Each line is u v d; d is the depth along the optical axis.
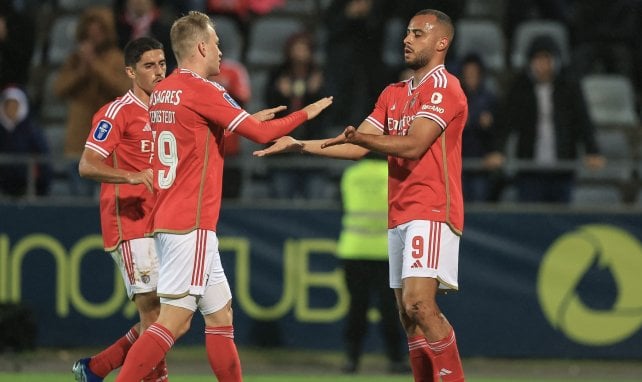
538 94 42.88
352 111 46.66
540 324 40.44
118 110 26.25
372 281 38.19
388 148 23.52
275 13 57.47
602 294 40.31
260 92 52.31
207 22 24.72
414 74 25.33
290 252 40.69
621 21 56.53
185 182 24.03
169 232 23.89
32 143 43.56
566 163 41.62
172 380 35.16
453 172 24.50
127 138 26.47
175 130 24.08
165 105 24.19
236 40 53.66
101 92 43.09
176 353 40.38
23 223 40.66
